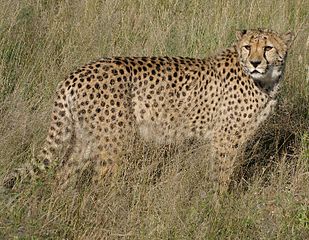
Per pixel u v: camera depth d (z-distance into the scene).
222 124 11.03
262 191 10.91
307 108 13.05
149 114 10.77
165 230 9.36
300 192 10.88
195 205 9.92
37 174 10.09
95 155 10.48
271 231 9.81
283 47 10.81
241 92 10.90
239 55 10.84
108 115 10.38
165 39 14.02
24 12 14.51
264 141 12.23
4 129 10.98
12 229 8.95
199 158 10.87
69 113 10.38
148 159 10.64
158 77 10.76
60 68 13.01
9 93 12.31
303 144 11.59
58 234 9.25
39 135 11.11
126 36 14.17
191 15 15.22
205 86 11.00
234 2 15.52
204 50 13.89
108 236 9.48
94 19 14.73
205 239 9.47
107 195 9.98
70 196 9.74
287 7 16.09
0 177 9.80
